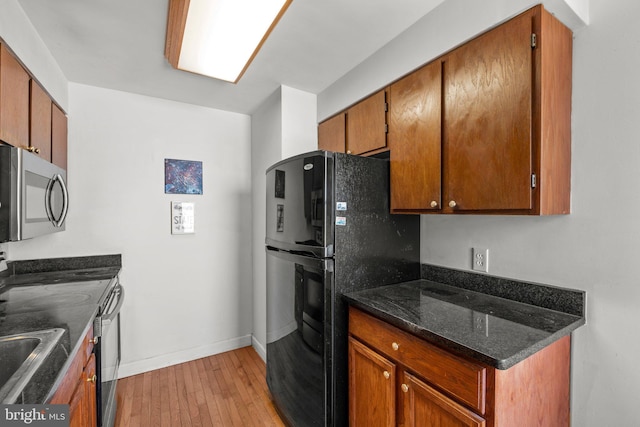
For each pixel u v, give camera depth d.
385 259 1.71
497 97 1.20
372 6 1.42
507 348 0.96
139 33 1.60
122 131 2.34
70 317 1.23
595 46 1.17
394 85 1.68
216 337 2.74
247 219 2.87
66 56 1.82
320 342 1.53
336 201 1.53
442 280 1.75
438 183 1.43
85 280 1.84
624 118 1.11
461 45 1.34
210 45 1.61
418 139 1.53
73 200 2.17
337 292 1.53
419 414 1.15
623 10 1.11
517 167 1.14
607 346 1.15
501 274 1.49
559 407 1.17
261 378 2.34
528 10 1.12
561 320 1.19
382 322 1.32
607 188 1.15
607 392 1.15
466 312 1.28
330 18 1.51
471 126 1.29
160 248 2.49
